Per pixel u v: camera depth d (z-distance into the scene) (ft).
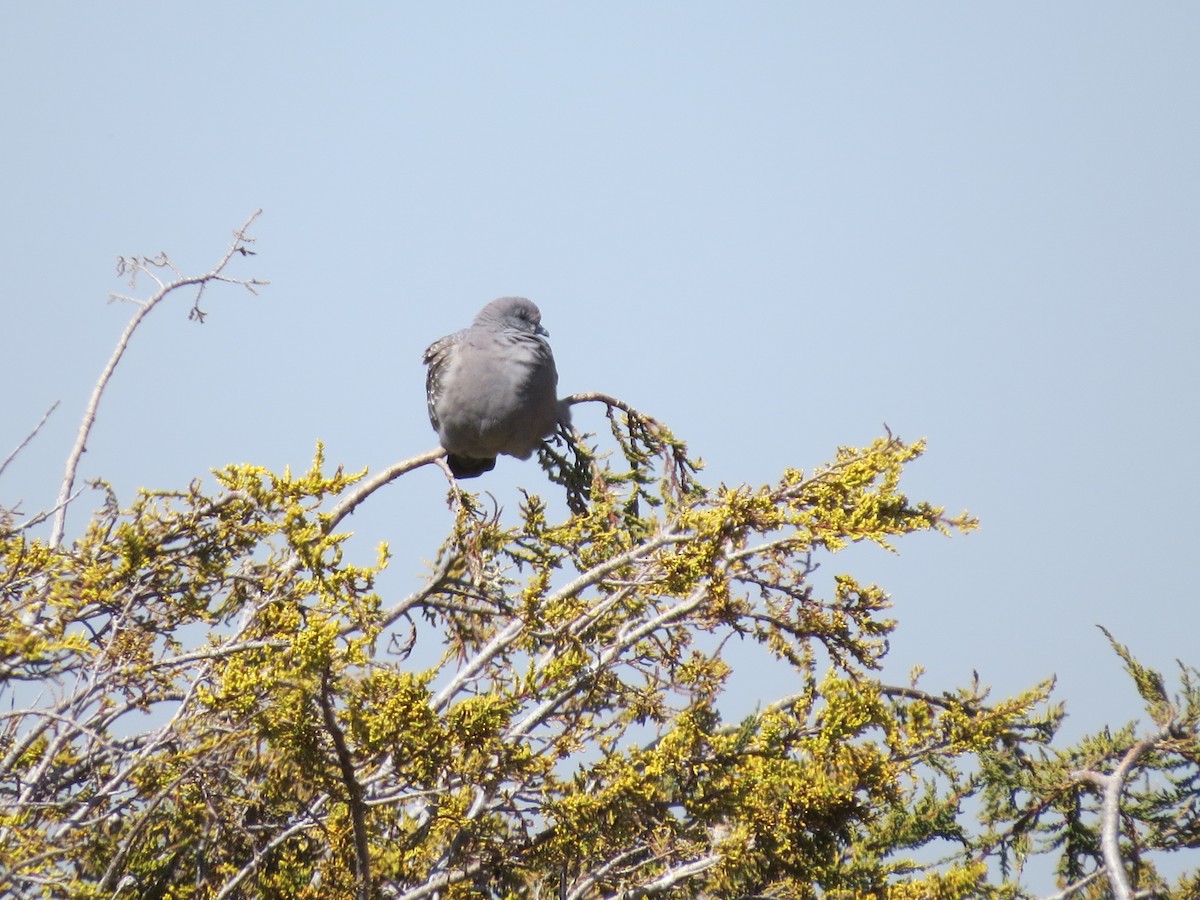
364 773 36.27
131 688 38.96
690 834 39.83
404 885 38.73
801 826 39.52
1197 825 46.78
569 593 41.68
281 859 38.19
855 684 40.14
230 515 40.96
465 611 43.62
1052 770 46.78
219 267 48.57
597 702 43.06
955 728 40.60
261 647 36.99
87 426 44.68
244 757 36.52
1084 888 45.21
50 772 36.96
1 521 39.78
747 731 42.19
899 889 39.91
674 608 42.52
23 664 35.86
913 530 41.91
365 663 34.76
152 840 38.14
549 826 38.65
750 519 41.32
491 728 35.04
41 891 34.32
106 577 39.09
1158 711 45.27
